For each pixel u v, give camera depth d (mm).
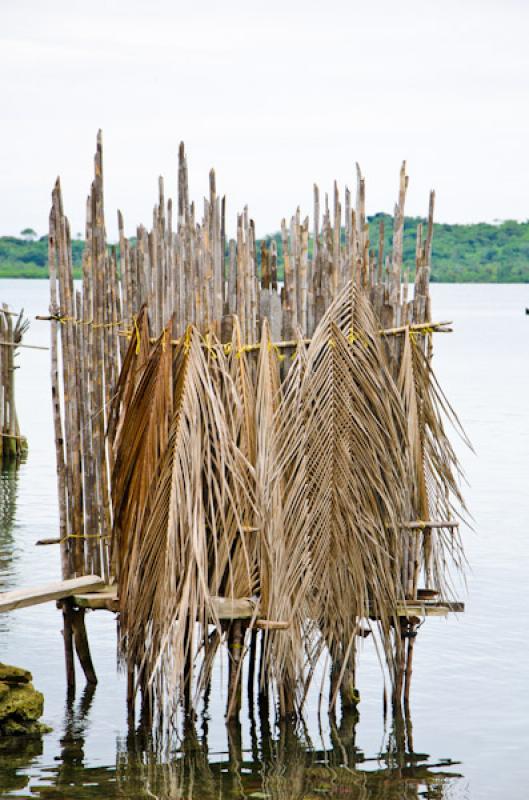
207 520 19734
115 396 20594
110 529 21719
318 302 20391
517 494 41781
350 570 19562
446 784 18031
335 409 19688
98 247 21406
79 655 22172
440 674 23484
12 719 19875
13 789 17484
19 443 49906
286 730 20188
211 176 20109
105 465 21641
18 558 31844
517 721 20906
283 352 20406
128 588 19453
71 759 18734
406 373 20297
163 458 19312
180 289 20328
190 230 20250
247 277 20297
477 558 32562
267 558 19422
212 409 19359
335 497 19531
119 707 21172
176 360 19922
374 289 20672
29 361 105500
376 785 17953
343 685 21438
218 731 20094
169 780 17938
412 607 20312
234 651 19969
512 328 160625
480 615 27438
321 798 17375
